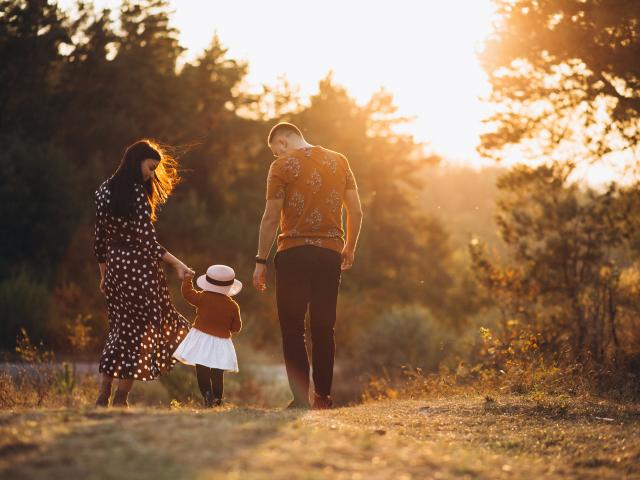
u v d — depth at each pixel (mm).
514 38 10727
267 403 13023
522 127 11727
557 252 12039
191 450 2725
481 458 3389
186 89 35656
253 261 27031
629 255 12297
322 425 3648
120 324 4988
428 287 39031
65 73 30656
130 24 33469
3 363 9633
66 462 2562
